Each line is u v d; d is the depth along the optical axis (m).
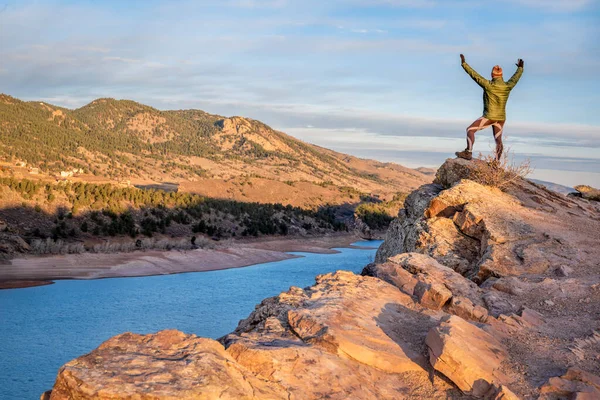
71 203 103.00
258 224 135.75
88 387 5.29
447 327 7.54
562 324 9.01
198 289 66.06
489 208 15.00
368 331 7.89
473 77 14.68
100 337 40.31
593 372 7.20
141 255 89.88
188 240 106.44
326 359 6.91
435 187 19.06
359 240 162.25
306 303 8.73
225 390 5.55
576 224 14.84
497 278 11.84
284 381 6.38
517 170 16.73
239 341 7.11
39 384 28.97
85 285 67.81
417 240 15.30
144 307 52.94
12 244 79.25
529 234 13.72
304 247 131.12
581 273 11.61
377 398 6.63
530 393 6.67
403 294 9.69
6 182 98.56
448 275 10.77
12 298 56.75
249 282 73.25
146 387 5.34
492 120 15.05
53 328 42.94
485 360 7.12
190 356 6.03
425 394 6.86
